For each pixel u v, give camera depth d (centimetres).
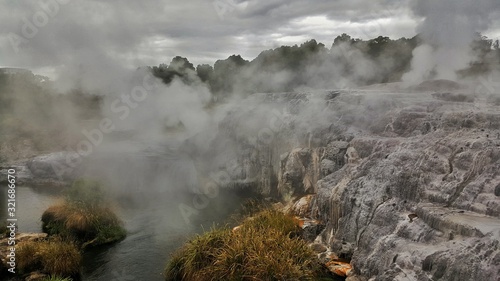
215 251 1195
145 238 1627
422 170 1160
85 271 1352
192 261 1191
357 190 1278
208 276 1123
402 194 1167
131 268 1362
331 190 1405
